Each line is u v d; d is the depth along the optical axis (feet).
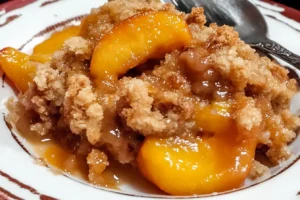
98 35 1.05
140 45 0.98
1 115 1.03
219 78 0.96
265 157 1.00
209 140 0.93
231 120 0.93
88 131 0.92
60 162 0.96
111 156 0.97
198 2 1.26
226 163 0.91
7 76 1.12
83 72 0.99
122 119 0.94
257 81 0.98
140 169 0.94
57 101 0.99
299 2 1.62
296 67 1.15
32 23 1.27
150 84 0.96
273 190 0.87
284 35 1.29
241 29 1.25
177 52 1.00
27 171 0.88
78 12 1.32
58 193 0.84
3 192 0.82
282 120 1.02
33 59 1.11
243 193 0.87
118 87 0.95
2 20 1.26
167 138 0.93
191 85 0.96
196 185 0.89
